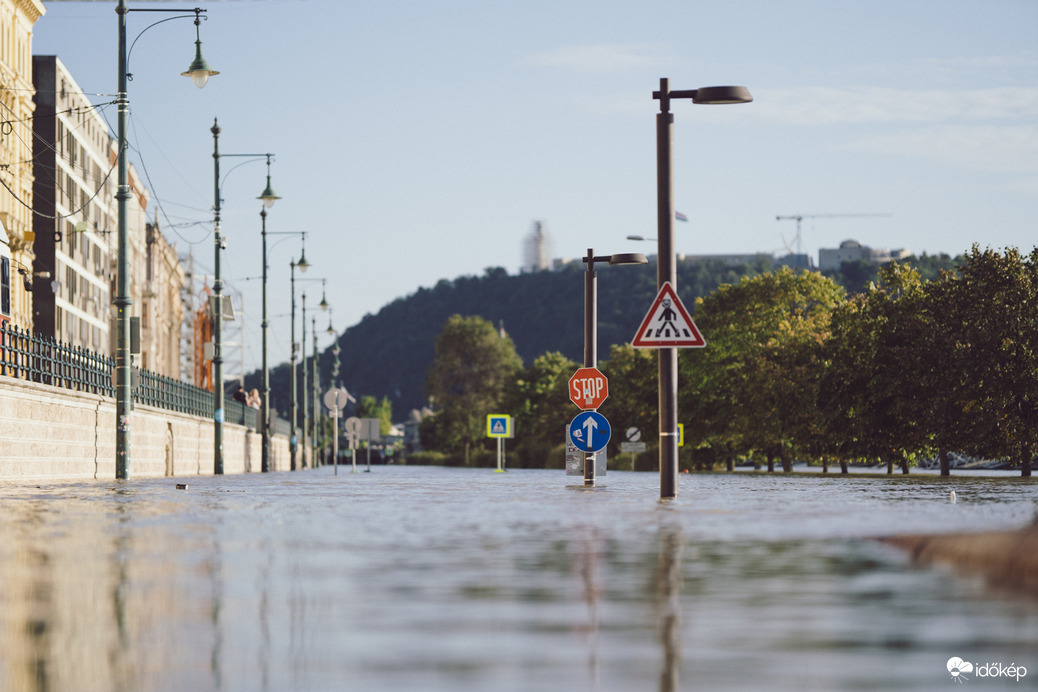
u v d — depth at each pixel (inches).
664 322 1696.6
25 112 6289.4
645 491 2175.2
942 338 3885.3
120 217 3009.4
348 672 489.4
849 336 4333.2
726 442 6609.3
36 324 6771.7
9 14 6063.0
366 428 6604.3
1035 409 3870.6
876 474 4660.4
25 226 6245.1
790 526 1199.6
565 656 523.5
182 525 1244.5
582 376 2532.0
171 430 4227.4
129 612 641.6
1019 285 3927.2
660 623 607.8
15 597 695.1
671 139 1699.1
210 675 482.3
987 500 1774.1
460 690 455.5
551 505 1627.7
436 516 1395.2
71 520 1316.4
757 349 5915.4
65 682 467.8
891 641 553.0
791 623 605.3
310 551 963.3
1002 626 592.4
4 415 2546.8
